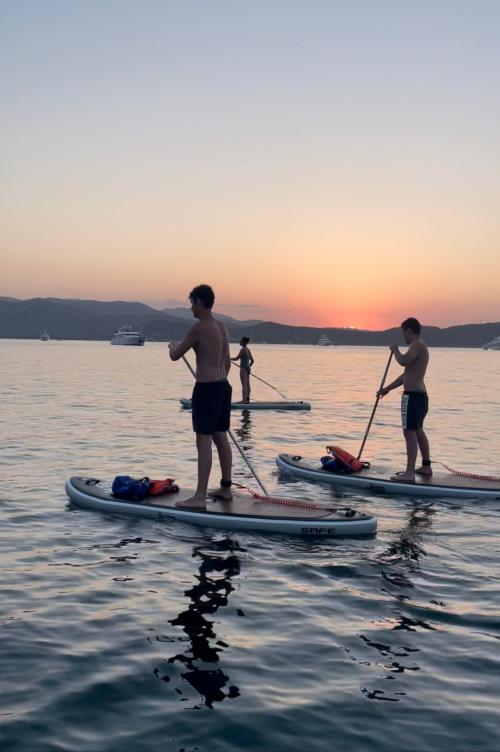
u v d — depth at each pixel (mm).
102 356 94312
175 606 5141
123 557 6348
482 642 4523
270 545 6836
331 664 4199
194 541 6922
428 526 7648
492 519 7992
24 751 3248
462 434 16594
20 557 6297
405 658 4289
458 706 3711
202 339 7652
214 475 10453
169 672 4078
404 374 9719
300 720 3561
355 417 20328
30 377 38969
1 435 14539
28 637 4539
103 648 4391
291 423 18406
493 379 49312
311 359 105125
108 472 10516
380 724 3527
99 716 3580
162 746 3316
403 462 12227
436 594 5438
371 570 6055
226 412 8102
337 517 7367
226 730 3463
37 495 8820
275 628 4746
